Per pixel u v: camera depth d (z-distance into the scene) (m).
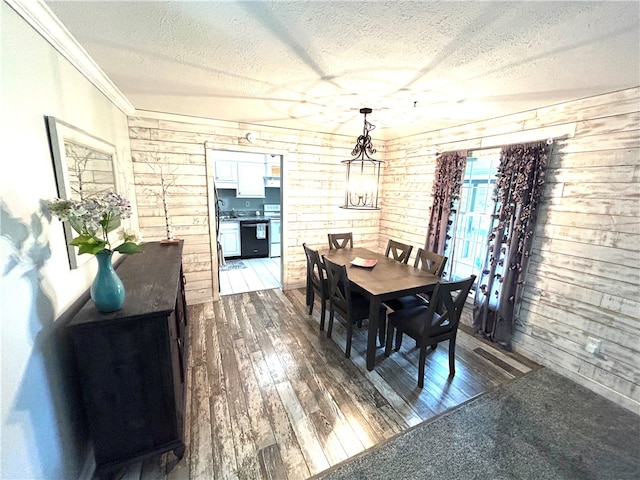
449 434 1.80
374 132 3.89
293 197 3.99
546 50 1.53
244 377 2.30
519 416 1.96
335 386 2.22
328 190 4.21
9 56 1.05
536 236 2.57
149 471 1.53
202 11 1.25
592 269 2.20
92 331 1.30
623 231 2.03
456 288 2.15
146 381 1.43
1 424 0.92
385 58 1.69
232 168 5.80
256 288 4.30
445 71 1.84
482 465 1.60
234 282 4.56
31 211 1.15
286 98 2.47
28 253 1.11
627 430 1.85
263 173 6.10
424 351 2.18
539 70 1.78
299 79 2.03
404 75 1.93
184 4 1.20
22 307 1.05
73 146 1.50
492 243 2.86
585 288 2.25
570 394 2.18
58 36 1.36
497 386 2.26
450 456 1.65
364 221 4.62
